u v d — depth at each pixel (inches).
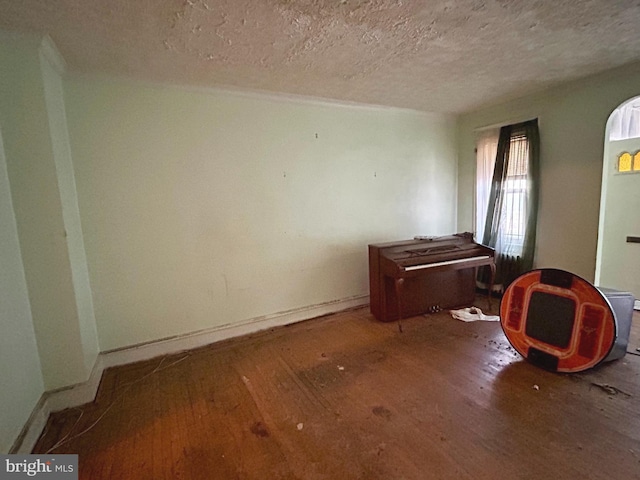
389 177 152.3
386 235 154.3
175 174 107.3
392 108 147.5
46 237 77.9
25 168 74.9
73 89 91.6
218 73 98.9
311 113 130.4
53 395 80.7
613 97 111.0
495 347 106.5
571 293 86.5
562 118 125.9
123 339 104.3
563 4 67.7
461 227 171.8
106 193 98.0
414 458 62.1
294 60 91.3
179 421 76.0
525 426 69.3
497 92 129.0
